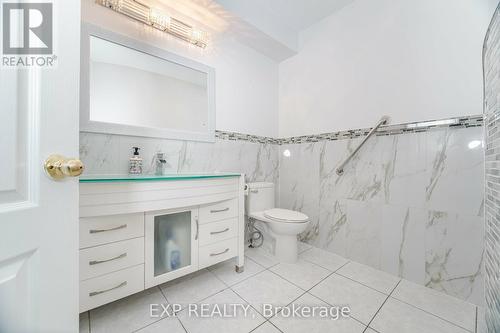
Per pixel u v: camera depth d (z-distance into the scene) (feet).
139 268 3.66
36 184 1.54
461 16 4.19
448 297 4.23
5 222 1.36
